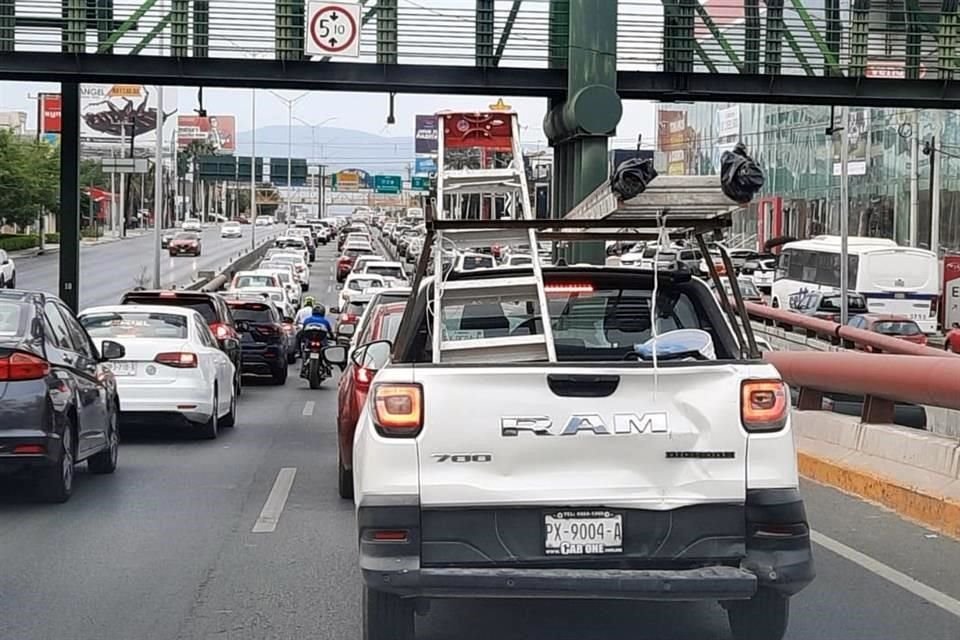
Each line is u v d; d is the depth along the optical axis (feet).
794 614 24.81
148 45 89.40
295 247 301.84
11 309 36.40
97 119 362.74
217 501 38.27
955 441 35.45
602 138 88.79
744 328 22.13
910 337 120.06
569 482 19.11
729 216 21.95
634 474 19.20
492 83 92.48
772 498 19.24
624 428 19.13
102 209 447.42
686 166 311.88
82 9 89.76
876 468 38.45
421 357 23.31
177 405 50.80
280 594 26.76
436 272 21.90
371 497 19.06
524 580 18.51
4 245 278.05
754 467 19.30
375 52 91.30
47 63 88.58
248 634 23.63
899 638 23.13
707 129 297.12
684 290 23.95
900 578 27.84
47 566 29.19
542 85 92.94
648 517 19.15
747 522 19.27
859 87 96.07
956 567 28.96
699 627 24.23
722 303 23.17
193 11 89.76
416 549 18.94
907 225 197.77
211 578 28.17
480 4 92.27
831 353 43.32
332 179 494.18
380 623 20.16
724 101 98.12
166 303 72.33
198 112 97.35
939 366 35.24
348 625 24.31
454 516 19.01
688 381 19.36
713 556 19.20
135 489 40.32
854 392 41.65
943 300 158.71
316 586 27.48
